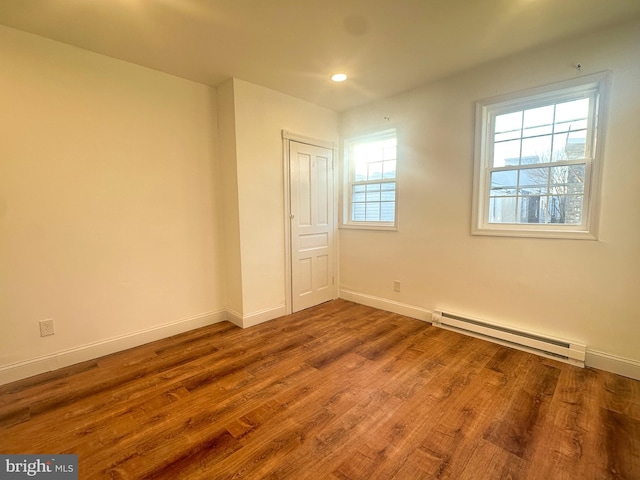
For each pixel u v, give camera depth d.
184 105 2.92
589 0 1.83
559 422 1.73
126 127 2.58
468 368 2.32
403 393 2.02
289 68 2.71
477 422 1.74
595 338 2.30
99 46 2.32
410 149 3.27
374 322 3.29
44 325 2.28
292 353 2.59
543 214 2.54
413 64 2.65
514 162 2.66
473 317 2.91
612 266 2.20
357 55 2.49
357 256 3.92
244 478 1.39
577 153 2.36
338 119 3.93
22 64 2.11
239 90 2.94
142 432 1.68
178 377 2.23
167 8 1.88
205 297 3.19
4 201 2.10
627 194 2.11
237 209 3.04
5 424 1.74
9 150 2.09
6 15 1.92
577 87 2.27
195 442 1.60
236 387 2.10
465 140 2.86
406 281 3.44
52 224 2.28
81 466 1.46
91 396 2.00
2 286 2.12
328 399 1.96
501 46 2.37
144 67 2.66
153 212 2.78
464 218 2.92
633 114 2.06
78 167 2.37
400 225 3.43
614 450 1.53
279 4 1.85
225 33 2.17
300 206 3.58
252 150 3.08
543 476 1.39
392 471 1.42
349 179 4.03
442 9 1.91
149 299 2.80
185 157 2.95
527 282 2.59
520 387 2.07
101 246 2.51
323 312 3.61
